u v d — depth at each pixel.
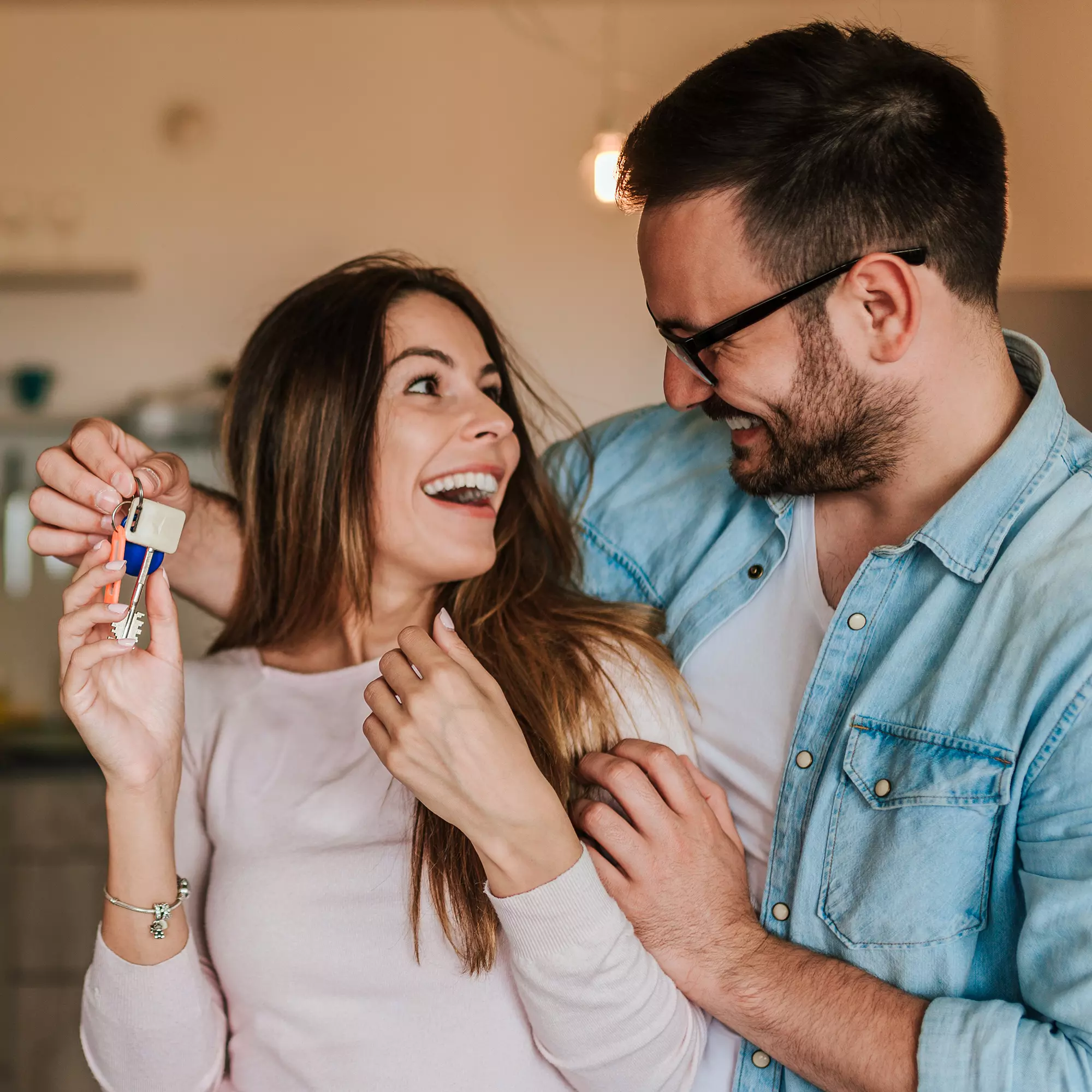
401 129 4.33
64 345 4.37
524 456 1.54
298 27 4.33
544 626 1.43
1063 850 1.04
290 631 1.48
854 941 1.15
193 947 1.27
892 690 1.19
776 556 1.36
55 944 3.51
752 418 1.26
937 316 1.18
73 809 3.54
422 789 1.09
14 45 4.33
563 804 1.28
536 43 4.30
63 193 4.35
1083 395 1.70
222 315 4.35
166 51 4.34
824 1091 1.11
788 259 1.17
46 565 4.25
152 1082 1.23
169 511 1.18
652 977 1.13
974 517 1.18
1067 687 1.06
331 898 1.26
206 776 1.41
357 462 1.41
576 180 4.31
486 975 1.22
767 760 1.31
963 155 1.17
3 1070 3.47
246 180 4.34
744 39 4.20
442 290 1.52
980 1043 1.02
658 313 1.26
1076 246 1.79
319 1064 1.23
